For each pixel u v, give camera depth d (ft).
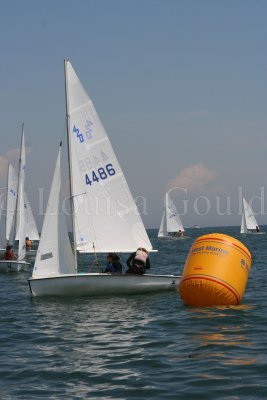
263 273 100.07
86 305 62.34
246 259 57.98
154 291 70.59
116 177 77.15
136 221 78.02
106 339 44.19
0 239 152.15
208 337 43.29
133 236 77.66
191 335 44.34
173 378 32.55
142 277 69.31
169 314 54.80
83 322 52.24
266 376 32.27
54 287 67.41
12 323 53.01
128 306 61.00
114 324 50.75
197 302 57.67
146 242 78.33
